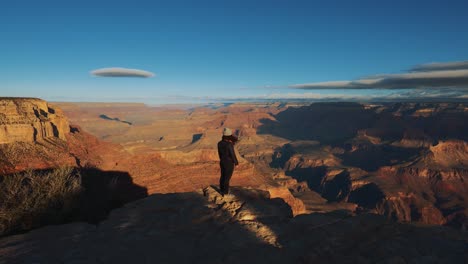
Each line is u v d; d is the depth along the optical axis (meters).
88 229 6.35
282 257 4.90
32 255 5.03
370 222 5.85
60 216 9.48
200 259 4.93
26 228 8.69
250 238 5.68
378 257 4.50
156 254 5.11
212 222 6.56
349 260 4.55
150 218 6.89
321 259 4.70
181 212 7.16
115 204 30.03
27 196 9.05
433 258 4.27
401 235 5.16
